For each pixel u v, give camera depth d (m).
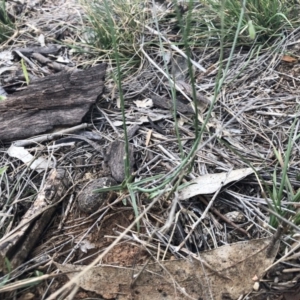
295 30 0.56
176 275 0.34
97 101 0.49
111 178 0.41
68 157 0.44
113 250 0.37
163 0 0.64
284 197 0.39
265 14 0.56
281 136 0.45
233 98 0.50
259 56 0.54
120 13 0.60
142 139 0.45
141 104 0.50
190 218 0.38
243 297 0.34
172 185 0.39
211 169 0.42
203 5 0.61
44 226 0.38
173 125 0.47
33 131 0.46
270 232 0.36
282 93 0.50
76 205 0.40
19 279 0.35
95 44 0.58
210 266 0.34
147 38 0.58
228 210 0.39
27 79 0.46
